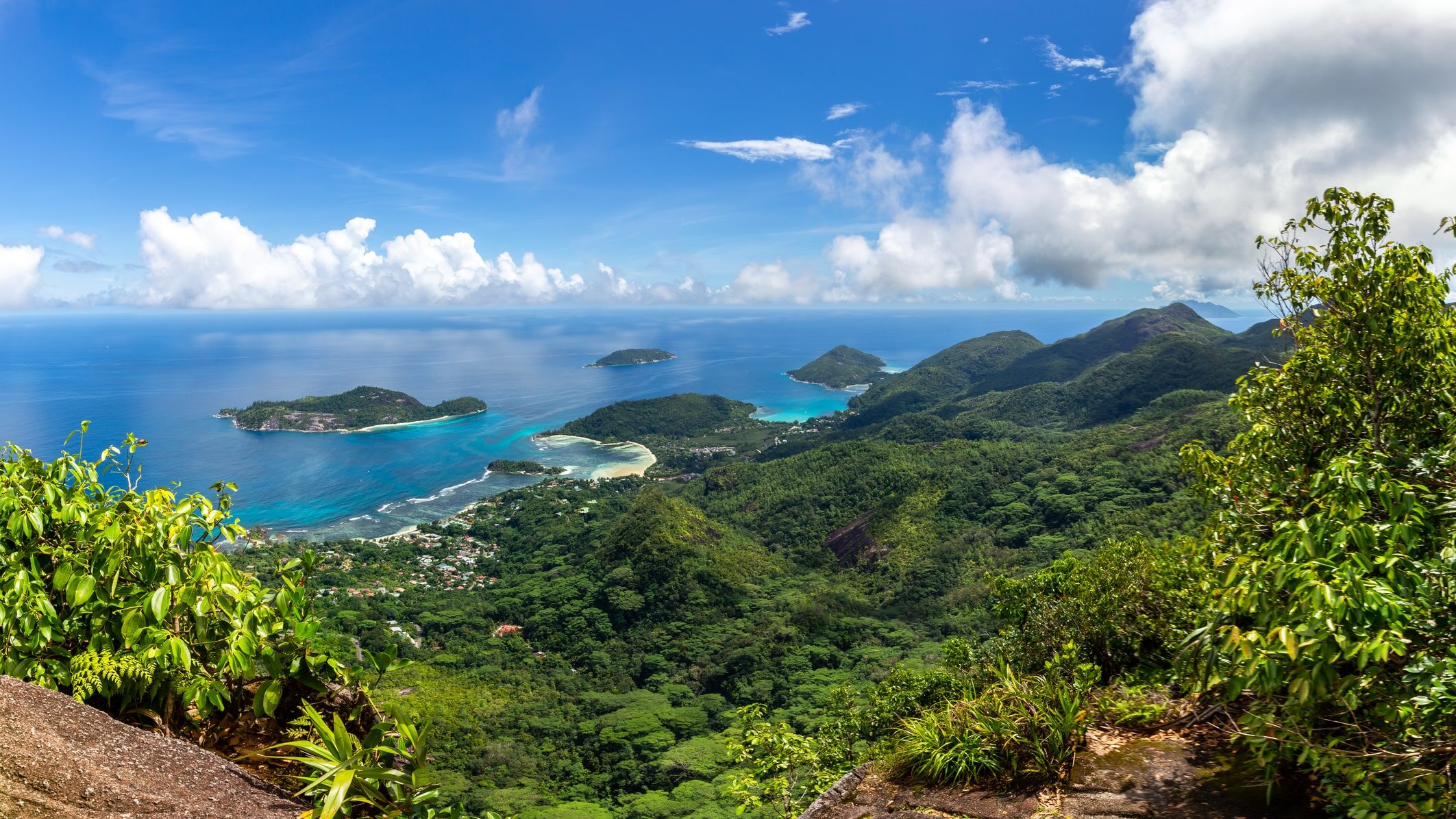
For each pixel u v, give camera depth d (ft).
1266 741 10.17
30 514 8.62
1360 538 8.98
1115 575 24.17
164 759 6.55
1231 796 10.79
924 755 12.94
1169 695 15.51
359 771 7.14
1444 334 14.65
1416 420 14.52
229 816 6.22
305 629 8.80
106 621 8.84
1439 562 9.08
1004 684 14.17
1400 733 8.99
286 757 7.40
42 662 8.50
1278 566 9.32
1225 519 15.64
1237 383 17.62
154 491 9.44
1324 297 15.97
